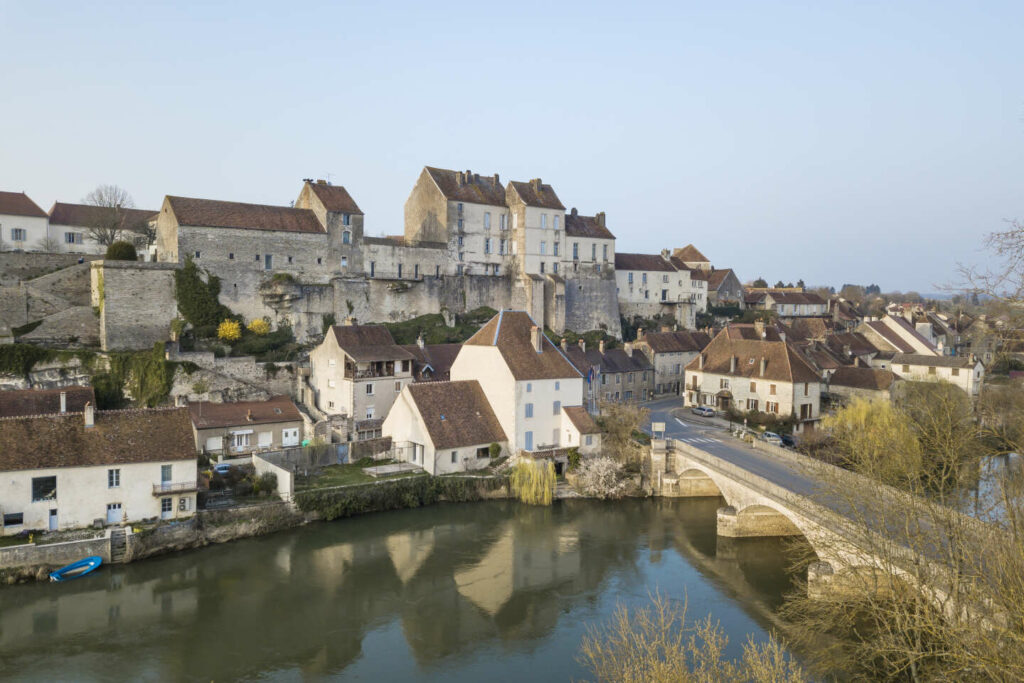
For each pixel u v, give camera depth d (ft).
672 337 330.54
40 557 132.16
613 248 377.71
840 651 102.37
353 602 127.85
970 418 166.81
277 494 166.50
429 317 304.30
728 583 134.41
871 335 361.51
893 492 98.58
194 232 244.42
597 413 239.71
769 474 159.33
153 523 146.82
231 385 223.30
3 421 143.74
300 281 270.26
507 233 344.08
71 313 230.48
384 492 173.99
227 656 109.09
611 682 87.66
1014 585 64.69
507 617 122.21
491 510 177.58
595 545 155.22
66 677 102.42
